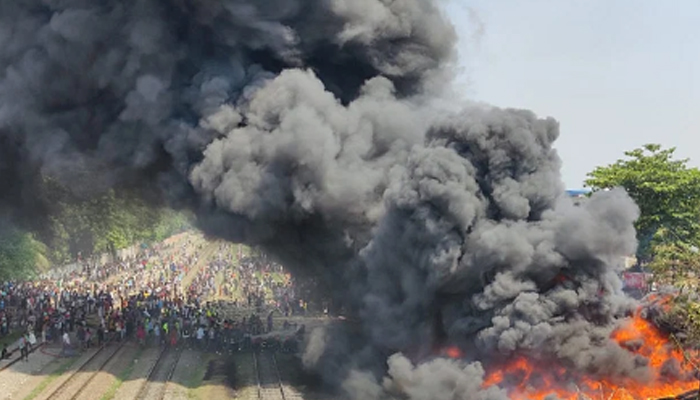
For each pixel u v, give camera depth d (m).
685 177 103.75
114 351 88.75
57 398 66.25
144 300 118.25
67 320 94.94
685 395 50.00
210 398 67.94
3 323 95.62
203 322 94.31
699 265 56.19
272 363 82.38
